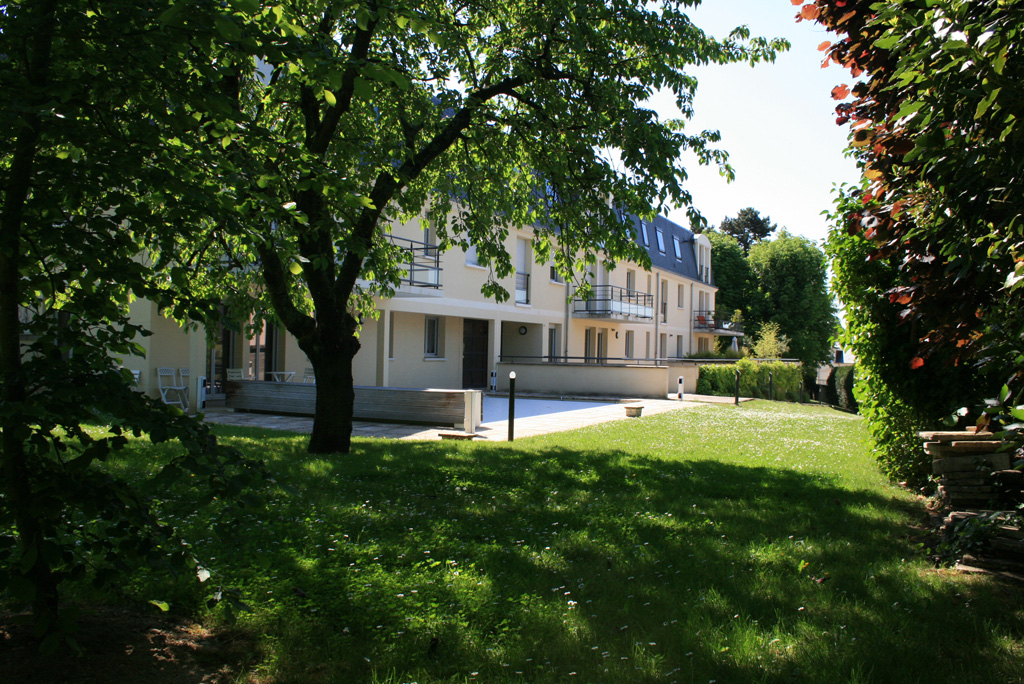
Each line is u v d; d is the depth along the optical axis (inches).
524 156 407.8
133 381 107.7
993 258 127.2
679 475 321.1
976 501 212.2
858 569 180.5
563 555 186.7
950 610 150.5
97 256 102.1
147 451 306.3
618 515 236.2
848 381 1165.1
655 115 342.0
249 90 362.3
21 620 100.7
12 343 103.5
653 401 910.4
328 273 344.8
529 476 303.9
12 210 99.7
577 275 1174.3
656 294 1477.6
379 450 370.3
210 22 100.8
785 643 132.9
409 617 136.6
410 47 362.0
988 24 110.4
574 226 388.5
